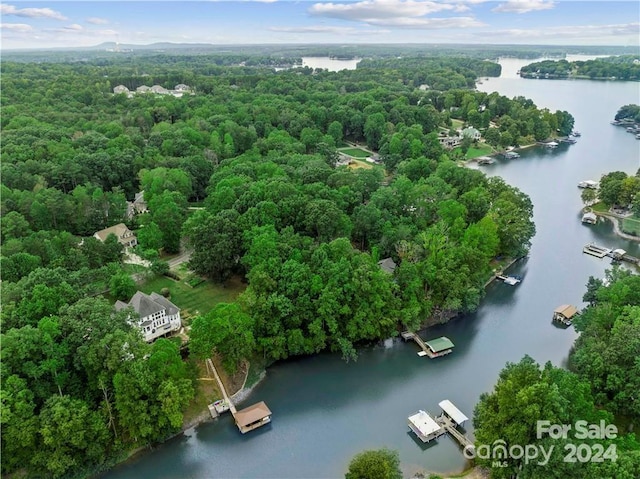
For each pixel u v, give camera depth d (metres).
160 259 130.88
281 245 109.19
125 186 171.50
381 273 105.12
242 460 76.75
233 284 120.50
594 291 108.31
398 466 70.88
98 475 73.31
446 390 91.94
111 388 76.31
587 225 171.38
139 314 91.81
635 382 74.38
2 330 76.62
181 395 77.25
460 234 127.12
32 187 149.50
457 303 108.56
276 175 149.00
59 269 95.19
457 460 76.19
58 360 73.69
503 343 106.38
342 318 101.75
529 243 146.50
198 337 85.25
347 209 140.25
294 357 100.12
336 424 83.88
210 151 191.88
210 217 119.88
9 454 69.19
